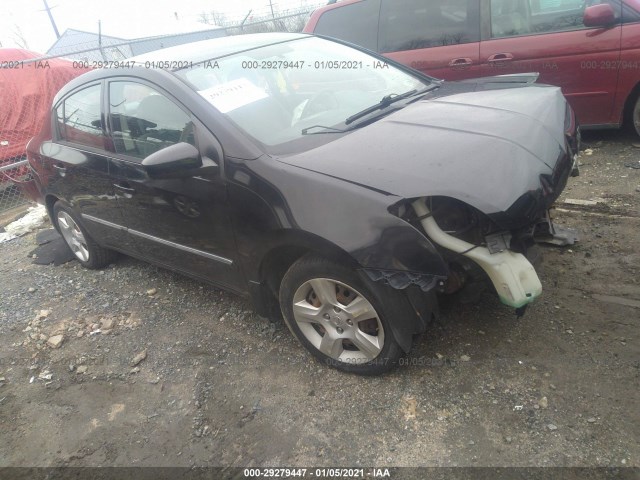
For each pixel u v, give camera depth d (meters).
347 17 5.95
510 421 2.22
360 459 2.20
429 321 2.41
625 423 2.12
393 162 2.29
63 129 3.92
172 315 3.49
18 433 2.71
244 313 3.34
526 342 2.62
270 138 2.66
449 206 2.33
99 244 4.10
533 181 2.25
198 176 2.67
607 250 3.27
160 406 2.71
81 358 3.21
